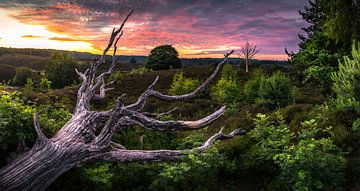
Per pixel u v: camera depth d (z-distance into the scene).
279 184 5.49
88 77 9.23
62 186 5.21
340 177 5.14
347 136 6.96
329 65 14.76
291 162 5.11
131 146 8.41
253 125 11.03
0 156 5.23
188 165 5.91
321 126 7.98
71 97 23.44
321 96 20.78
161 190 5.18
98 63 8.93
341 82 8.87
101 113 7.22
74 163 5.16
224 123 13.01
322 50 15.16
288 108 10.91
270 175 6.21
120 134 9.10
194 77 55.06
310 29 19.55
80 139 5.82
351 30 14.25
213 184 5.59
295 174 5.21
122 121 7.50
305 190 4.82
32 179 4.59
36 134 5.64
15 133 5.16
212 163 6.11
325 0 15.48
